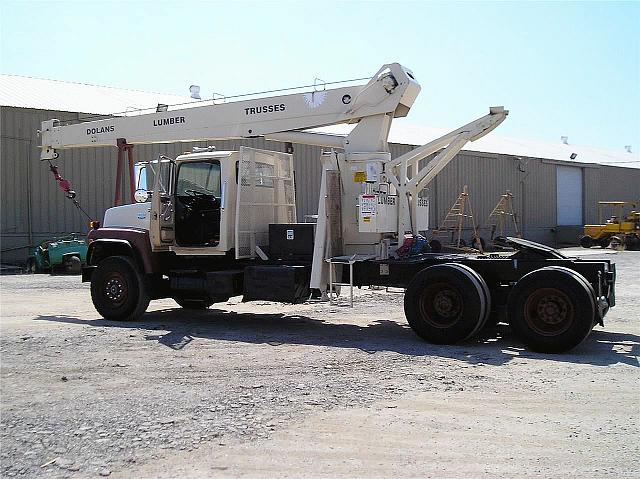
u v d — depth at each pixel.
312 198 31.41
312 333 10.59
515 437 5.47
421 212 11.21
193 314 12.90
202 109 12.27
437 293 9.53
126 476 4.70
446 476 4.67
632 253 36.28
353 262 10.28
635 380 7.36
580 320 8.66
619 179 56.81
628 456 5.02
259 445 5.28
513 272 9.62
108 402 6.52
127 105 28.95
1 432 5.63
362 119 10.95
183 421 5.88
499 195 43.38
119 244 11.89
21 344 9.55
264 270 10.83
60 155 25.72
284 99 11.51
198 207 11.48
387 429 5.67
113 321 11.91
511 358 8.56
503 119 10.42
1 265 24.64
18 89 28.11
